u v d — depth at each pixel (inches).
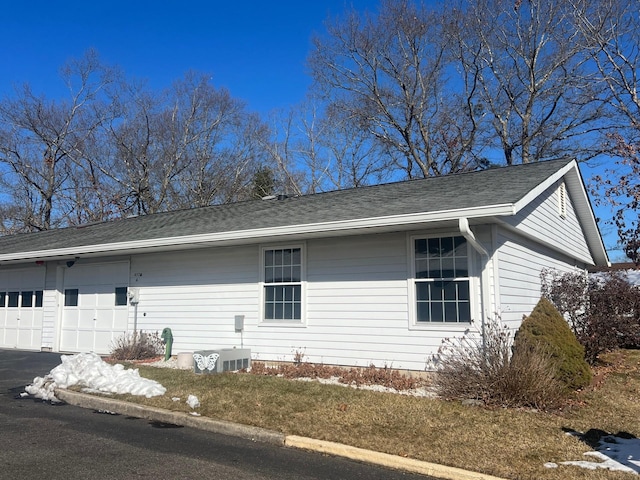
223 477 197.0
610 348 482.3
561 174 452.1
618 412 286.2
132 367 430.0
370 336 382.3
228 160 1411.2
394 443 230.5
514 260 384.2
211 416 276.2
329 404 293.7
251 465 212.1
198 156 1390.3
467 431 245.6
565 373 316.5
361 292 390.0
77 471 199.9
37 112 1328.7
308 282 415.2
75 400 330.6
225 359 399.5
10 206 1352.1
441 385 310.7
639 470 198.2
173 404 300.8
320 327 405.7
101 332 548.1
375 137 1257.4
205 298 474.0
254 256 449.4
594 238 676.7
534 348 314.2
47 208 1350.9
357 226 350.9
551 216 482.0
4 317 653.9
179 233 461.1
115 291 542.6
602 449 223.5
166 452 227.1
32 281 628.4
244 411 283.3
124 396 323.6
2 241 778.2
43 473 196.9
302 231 377.1
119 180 1353.3
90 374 366.6
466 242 354.0
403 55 1190.3
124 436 252.8
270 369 399.2
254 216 477.7
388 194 444.5
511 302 369.1
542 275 452.1
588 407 293.0
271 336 429.7
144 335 504.1
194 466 208.8
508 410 278.2
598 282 507.2
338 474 203.3
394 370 365.7
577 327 446.3
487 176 445.4
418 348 361.7
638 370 422.3
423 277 365.7
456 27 1132.5
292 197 585.0
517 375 289.6
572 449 222.1
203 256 480.7
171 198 1374.3
